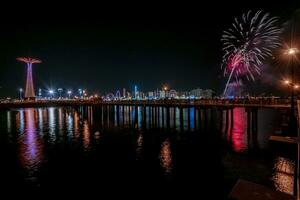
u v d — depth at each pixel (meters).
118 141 26.52
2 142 26.98
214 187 13.10
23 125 42.03
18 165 18.00
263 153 18.41
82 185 14.06
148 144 24.53
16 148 23.81
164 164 17.52
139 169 16.59
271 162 16.16
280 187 12.24
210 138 26.38
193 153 20.22
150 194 12.73
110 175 15.58
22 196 12.81
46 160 19.25
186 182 13.98
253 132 27.86
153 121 45.72
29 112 74.50
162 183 14.03
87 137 29.44
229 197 8.59
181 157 19.14
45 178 15.24
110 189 13.48
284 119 25.53
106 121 47.00
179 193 12.69
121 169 16.69
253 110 30.41
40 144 25.73
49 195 12.88
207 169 15.88
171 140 26.27
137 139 27.45
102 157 19.89
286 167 14.99
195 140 25.73
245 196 8.48
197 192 12.66
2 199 12.48
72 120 49.78
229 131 30.05
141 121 46.12
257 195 8.54
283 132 19.55
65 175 15.68
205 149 21.41
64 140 27.75
